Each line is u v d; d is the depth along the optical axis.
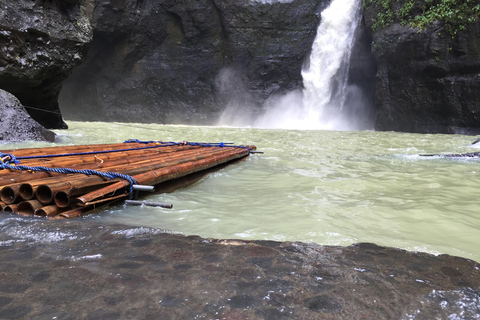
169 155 5.93
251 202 3.88
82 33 12.06
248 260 2.16
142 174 4.07
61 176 3.64
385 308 1.64
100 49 24.25
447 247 2.58
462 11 15.47
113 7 22.36
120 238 2.51
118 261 2.10
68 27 11.59
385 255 2.30
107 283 1.82
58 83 12.17
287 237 2.73
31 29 10.41
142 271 1.97
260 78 25.45
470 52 15.47
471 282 1.92
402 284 1.88
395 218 3.31
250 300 1.69
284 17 24.44
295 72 25.59
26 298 1.67
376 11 19.52
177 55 25.58
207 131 14.39
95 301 1.65
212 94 26.33
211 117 26.28
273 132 14.67
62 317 1.52
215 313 1.57
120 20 23.03
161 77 25.72
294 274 1.97
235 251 2.30
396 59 18.42
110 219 3.11
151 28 24.50
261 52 25.00
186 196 4.15
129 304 1.63
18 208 3.16
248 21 24.38
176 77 25.86
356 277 1.95
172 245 2.39
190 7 24.00
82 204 3.09
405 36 17.55
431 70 16.94
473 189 4.60
